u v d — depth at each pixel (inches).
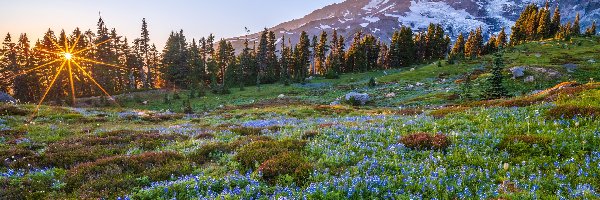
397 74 4072.3
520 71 2608.3
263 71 5014.8
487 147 415.2
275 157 411.8
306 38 5300.2
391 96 2586.1
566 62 3430.1
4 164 479.2
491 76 2001.7
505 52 4576.8
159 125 1130.7
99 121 1157.7
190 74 4362.7
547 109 597.9
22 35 3873.0
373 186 318.7
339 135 539.8
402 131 549.0
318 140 520.1
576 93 748.6
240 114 1525.6
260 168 379.2
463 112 714.8
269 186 344.2
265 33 5162.4
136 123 1179.3
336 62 5098.4
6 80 3821.4
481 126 534.9
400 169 364.5
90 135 762.8
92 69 3998.5
